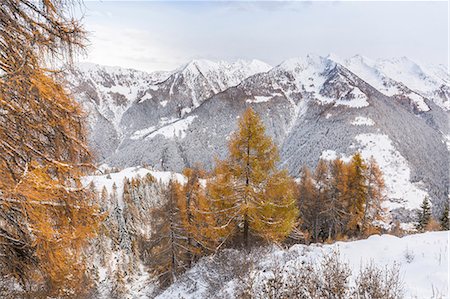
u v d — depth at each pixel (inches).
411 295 214.2
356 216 1040.8
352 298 192.1
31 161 168.4
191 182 764.6
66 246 192.4
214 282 405.7
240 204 558.9
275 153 548.7
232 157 556.1
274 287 213.8
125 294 1117.7
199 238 728.3
